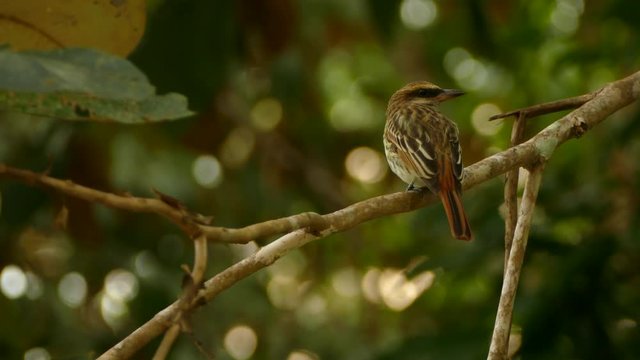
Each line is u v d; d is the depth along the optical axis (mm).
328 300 17797
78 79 5078
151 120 5379
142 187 15281
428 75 17656
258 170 16234
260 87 16016
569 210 12211
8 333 13195
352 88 18875
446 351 10766
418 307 14914
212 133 14805
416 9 16859
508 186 7816
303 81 15523
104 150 13875
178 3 12328
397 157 9773
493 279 11859
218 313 15555
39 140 13383
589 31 14992
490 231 11867
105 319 15500
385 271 17078
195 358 13953
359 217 7008
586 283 11203
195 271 5590
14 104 5246
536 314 11055
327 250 17500
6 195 13008
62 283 15484
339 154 17266
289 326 17031
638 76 8328
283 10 13234
